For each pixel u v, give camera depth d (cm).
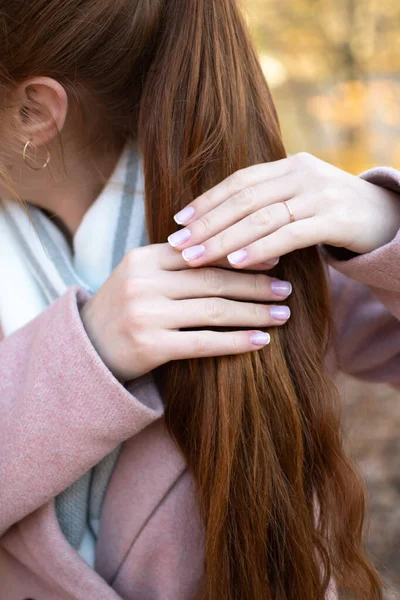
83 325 54
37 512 57
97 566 61
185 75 53
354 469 60
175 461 58
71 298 54
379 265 53
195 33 53
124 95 57
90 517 62
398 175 54
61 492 59
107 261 61
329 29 244
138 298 52
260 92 56
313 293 56
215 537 55
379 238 54
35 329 57
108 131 59
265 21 241
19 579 64
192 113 53
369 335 69
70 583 58
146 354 52
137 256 52
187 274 52
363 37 245
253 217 51
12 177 57
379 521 128
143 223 60
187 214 52
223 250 51
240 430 54
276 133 56
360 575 60
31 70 52
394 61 246
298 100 254
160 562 60
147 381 55
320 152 259
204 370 54
